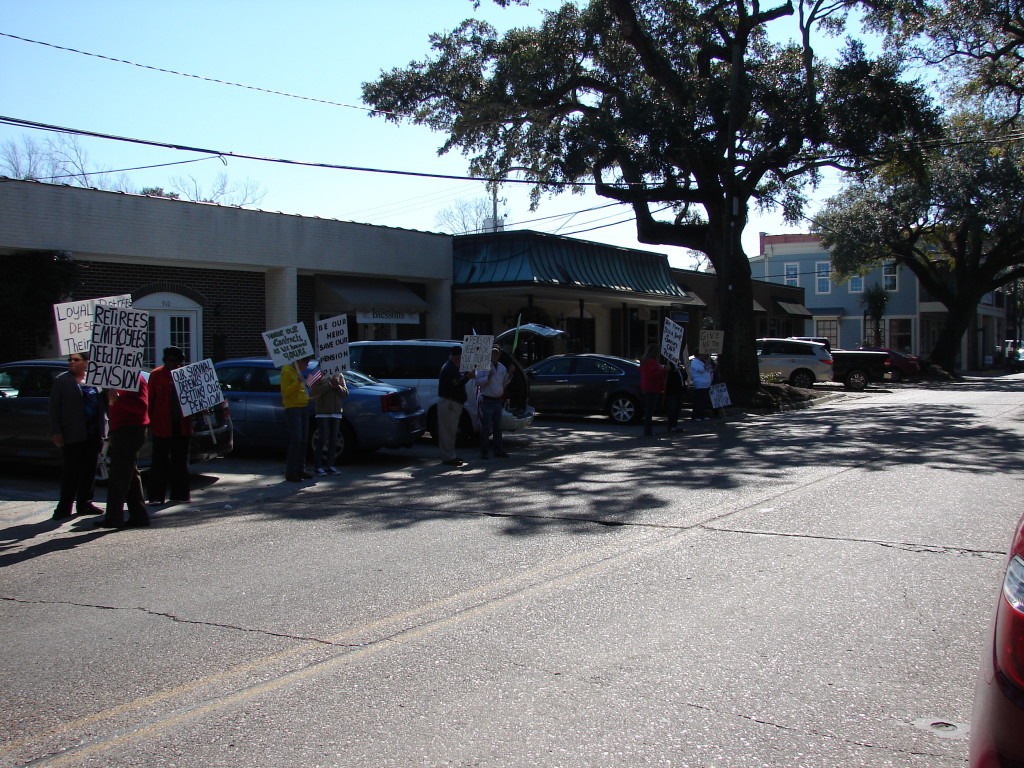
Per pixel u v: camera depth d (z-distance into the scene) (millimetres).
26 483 11648
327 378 12211
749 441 15836
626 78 23203
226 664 4973
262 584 6637
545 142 22000
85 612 6027
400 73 22828
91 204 17703
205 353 20438
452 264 25891
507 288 24828
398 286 24672
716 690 4484
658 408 20438
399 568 7016
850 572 6641
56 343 17234
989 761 2621
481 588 6379
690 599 6008
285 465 13359
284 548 7867
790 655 4953
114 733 4125
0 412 11445
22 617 5949
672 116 21344
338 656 5055
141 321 8734
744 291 24422
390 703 4383
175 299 19797
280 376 12984
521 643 5203
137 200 18453
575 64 22875
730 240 23812
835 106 21922
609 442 16219
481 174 24641
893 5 23328
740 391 23969
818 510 9078
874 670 4730
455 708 4309
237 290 21094
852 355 32438
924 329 56844
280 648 5207
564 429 18672
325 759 3814
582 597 6105
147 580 6848
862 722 4109
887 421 19344
